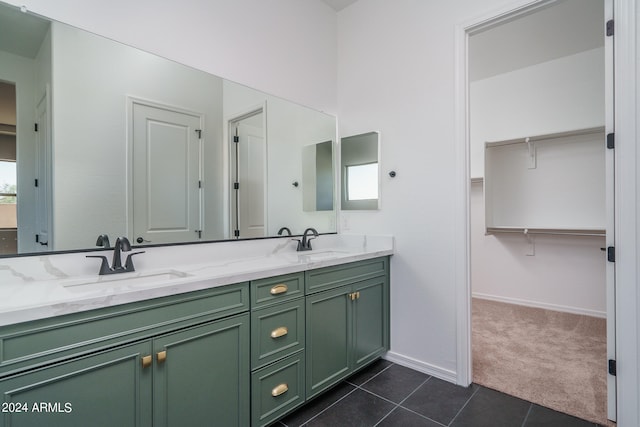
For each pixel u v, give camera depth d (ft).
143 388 3.70
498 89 12.41
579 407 5.72
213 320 4.36
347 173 8.69
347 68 8.73
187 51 5.83
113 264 4.68
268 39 7.20
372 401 6.01
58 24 4.50
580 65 10.71
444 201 6.87
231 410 4.56
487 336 9.04
